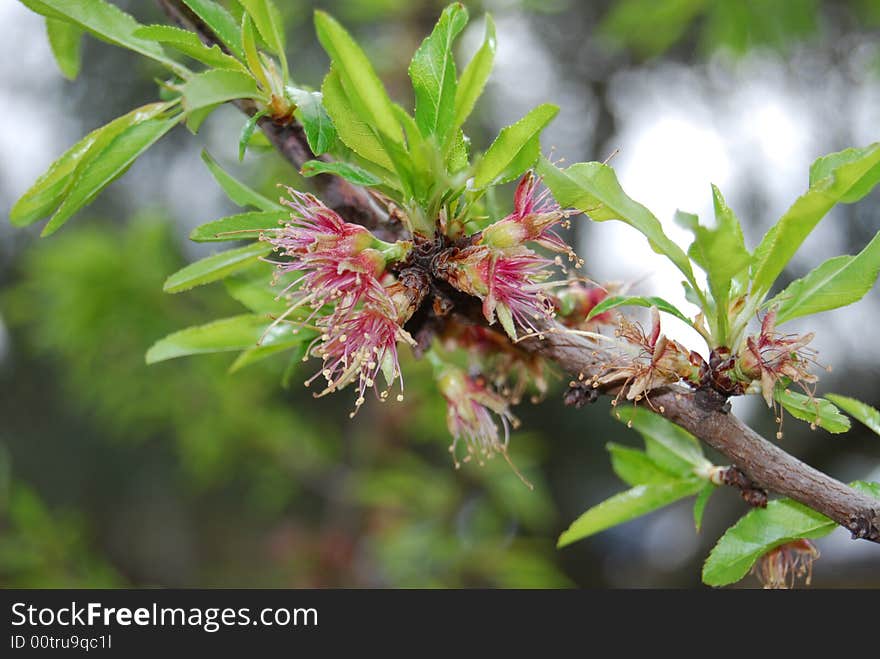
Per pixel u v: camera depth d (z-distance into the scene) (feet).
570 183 4.84
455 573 15.79
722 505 19.07
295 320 6.56
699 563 18.92
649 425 6.57
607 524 6.57
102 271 15.11
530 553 16.24
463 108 4.86
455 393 6.53
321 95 5.32
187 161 19.24
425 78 4.90
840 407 6.13
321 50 17.21
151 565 22.97
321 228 5.29
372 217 5.95
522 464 15.97
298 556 15.81
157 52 5.97
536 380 6.66
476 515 16.40
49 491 21.88
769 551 6.30
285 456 16.78
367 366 5.32
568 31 18.90
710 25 15.60
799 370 5.09
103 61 18.40
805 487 5.30
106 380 15.90
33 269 16.03
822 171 5.16
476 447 6.68
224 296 15.69
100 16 5.83
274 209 5.94
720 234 4.48
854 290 5.39
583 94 19.47
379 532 15.56
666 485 6.43
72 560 15.29
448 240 5.30
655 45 16.24
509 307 5.27
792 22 14.98
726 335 5.20
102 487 22.25
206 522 23.00
